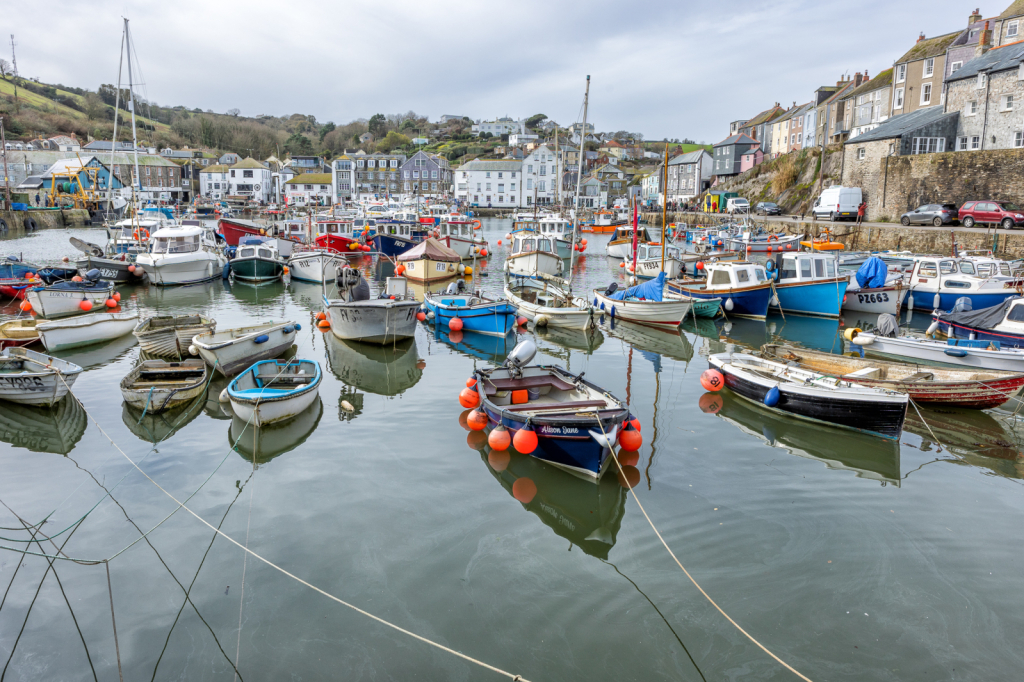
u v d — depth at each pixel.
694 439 11.90
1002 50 40.91
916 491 9.81
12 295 25.31
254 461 10.83
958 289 22.77
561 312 21.77
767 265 25.75
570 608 7.09
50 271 27.05
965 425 12.61
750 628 6.78
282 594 7.32
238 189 109.00
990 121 39.69
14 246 47.75
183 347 16.41
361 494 9.67
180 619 6.92
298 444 11.59
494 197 104.81
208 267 33.44
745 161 80.00
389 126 176.12
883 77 58.38
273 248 35.97
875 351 17.02
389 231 47.75
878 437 11.90
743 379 13.92
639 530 8.66
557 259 35.69
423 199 89.00
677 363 17.75
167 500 9.47
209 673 6.17
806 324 23.20
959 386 12.82
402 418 13.02
